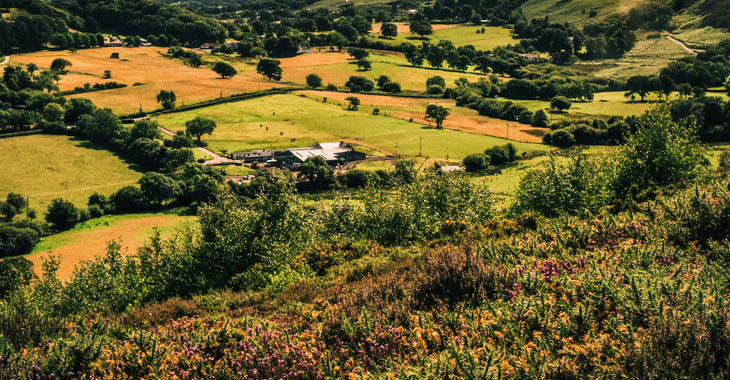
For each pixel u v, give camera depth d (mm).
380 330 9078
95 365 9281
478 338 8273
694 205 12438
